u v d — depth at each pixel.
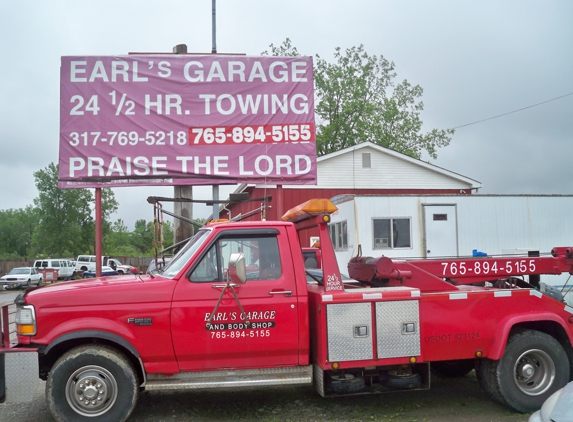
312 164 10.13
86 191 60.34
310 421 5.73
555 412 3.65
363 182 23.75
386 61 39.91
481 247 14.80
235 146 10.05
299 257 5.64
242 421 5.75
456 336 5.82
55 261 42.06
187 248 5.86
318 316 5.53
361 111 38.97
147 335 5.29
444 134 39.88
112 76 9.88
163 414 6.02
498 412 6.05
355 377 5.73
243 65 10.13
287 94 10.18
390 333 5.55
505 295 6.00
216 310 5.35
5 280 35.56
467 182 24.67
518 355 5.94
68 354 5.19
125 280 5.68
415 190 24.27
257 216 21.98
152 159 9.90
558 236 15.16
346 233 15.10
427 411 6.09
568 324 6.12
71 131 9.78
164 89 9.98
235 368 5.46
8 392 5.12
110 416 5.18
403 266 6.32
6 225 94.94
